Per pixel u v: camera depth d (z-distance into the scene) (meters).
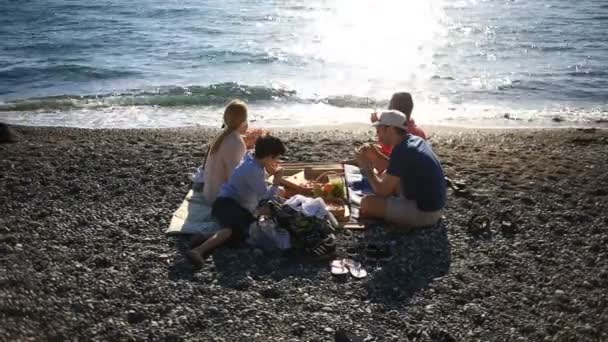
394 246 6.55
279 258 6.35
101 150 10.00
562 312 5.53
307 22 26.17
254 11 28.86
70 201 7.77
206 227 6.88
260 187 6.66
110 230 6.94
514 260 6.38
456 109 14.83
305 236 6.41
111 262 6.26
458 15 27.78
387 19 26.94
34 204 7.67
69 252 6.46
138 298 5.65
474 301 5.67
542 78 17.50
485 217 7.15
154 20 26.66
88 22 26.14
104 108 15.01
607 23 25.25
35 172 8.79
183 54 20.45
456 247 6.60
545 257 6.46
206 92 15.96
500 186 8.30
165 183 8.34
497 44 21.73
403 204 6.76
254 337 5.14
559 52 20.50
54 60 19.73
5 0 30.98
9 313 5.39
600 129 13.14
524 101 15.58
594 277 6.09
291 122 13.63
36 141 11.19
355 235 6.76
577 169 9.25
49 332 5.16
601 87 16.70
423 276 6.05
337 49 21.02
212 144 7.21
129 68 18.80
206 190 7.33
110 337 5.12
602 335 5.23
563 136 12.43
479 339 5.14
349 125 13.36
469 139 12.09
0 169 8.94
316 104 15.09
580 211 7.53
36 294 5.68
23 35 23.53
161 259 6.32
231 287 5.84
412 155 6.64
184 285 5.84
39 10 28.69
